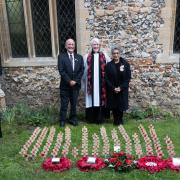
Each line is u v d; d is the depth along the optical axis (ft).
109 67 18.71
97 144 16.88
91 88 19.48
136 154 15.62
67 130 18.95
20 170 14.35
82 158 14.94
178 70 21.06
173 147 16.42
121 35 20.54
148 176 13.51
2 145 17.06
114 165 14.03
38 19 21.45
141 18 20.12
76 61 18.98
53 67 21.80
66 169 14.26
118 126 19.53
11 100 22.81
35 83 22.22
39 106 22.68
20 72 22.04
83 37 20.70
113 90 18.74
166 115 21.39
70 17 21.29
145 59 20.95
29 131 19.21
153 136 17.92
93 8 20.10
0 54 21.02
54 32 21.34
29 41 21.58
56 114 21.79
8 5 21.38
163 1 19.69
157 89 21.56
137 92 21.66
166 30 20.24
